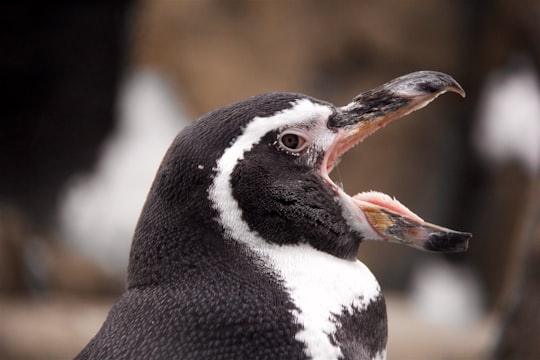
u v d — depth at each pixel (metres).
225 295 4.44
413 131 16.45
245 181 4.62
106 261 14.30
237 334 4.34
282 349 4.35
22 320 11.77
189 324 4.36
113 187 14.71
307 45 15.85
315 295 4.54
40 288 13.60
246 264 4.56
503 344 7.36
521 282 7.27
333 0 15.86
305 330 4.41
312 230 4.73
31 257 13.80
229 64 15.78
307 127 4.83
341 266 4.73
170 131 15.36
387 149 16.27
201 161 4.61
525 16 16.55
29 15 14.14
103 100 14.98
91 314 12.48
